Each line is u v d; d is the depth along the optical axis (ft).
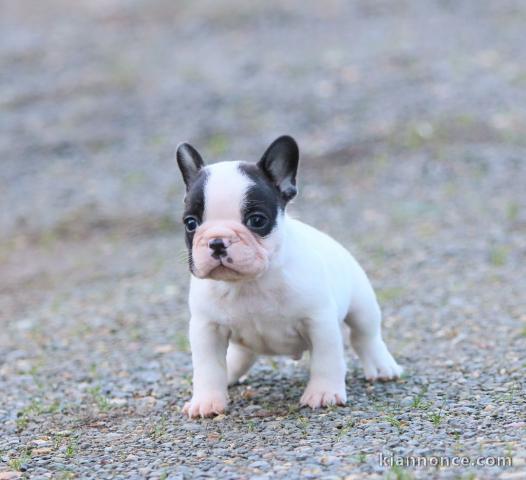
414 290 40.91
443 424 22.48
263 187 22.97
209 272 22.31
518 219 51.13
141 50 92.84
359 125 68.39
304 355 31.55
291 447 21.52
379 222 53.06
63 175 67.82
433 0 95.71
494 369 28.35
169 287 45.03
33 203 63.36
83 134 74.54
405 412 23.88
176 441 23.03
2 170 69.62
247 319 24.12
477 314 36.37
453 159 61.57
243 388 27.96
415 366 29.68
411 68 77.25
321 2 100.58
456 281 41.88
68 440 24.07
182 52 90.48
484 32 84.28
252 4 102.63
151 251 52.60
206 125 72.23
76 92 83.76
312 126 69.41
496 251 46.16
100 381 30.83
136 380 30.58
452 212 53.47
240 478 19.54
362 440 21.44
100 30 101.65
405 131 66.44
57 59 93.15
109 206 61.11
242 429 23.53
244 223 22.61
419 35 85.35
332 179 61.21
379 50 82.33
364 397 25.79
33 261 53.31
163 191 62.85
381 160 63.00
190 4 106.52
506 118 66.49
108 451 22.75
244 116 72.79
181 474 20.21
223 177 22.89
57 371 32.68
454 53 79.61
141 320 39.63
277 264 23.48
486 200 54.80
